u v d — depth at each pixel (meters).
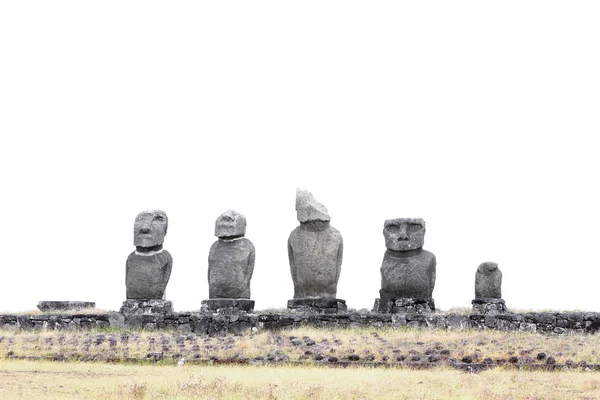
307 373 30.09
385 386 27.53
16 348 36.47
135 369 31.69
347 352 34.44
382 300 46.19
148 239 47.41
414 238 46.44
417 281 45.97
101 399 25.52
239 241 46.78
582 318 41.41
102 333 41.06
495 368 31.44
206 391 26.53
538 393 26.91
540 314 41.75
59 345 36.97
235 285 46.00
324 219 46.53
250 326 41.94
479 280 48.62
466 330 41.16
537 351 34.47
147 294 47.06
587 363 32.06
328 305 45.25
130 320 42.94
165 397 25.94
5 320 43.59
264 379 28.64
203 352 35.12
